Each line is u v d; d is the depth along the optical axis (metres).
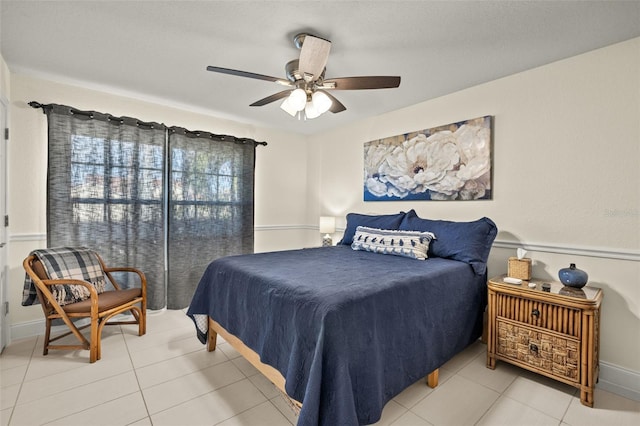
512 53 2.20
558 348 1.93
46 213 2.73
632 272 1.99
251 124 4.11
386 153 3.52
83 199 2.86
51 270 2.36
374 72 2.50
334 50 2.16
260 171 4.25
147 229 3.19
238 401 1.83
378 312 1.57
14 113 2.60
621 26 1.86
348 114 3.62
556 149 2.32
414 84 2.75
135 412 1.71
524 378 2.10
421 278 1.93
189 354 2.40
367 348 1.46
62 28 1.95
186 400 1.83
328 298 1.49
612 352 2.04
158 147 3.27
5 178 2.49
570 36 1.98
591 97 2.15
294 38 2.03
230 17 1.82
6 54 2.28
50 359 2.28
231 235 3.85
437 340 1.94
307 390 1.30
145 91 2.99
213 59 2.34
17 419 1.63
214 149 3.71
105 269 2.77
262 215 4.29
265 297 1.77
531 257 2.44
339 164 4.18
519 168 2.52
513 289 2.11
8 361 2.24
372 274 1.96
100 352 2.30
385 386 1.55
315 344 1.39
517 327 2.11
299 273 1.98
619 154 2.04
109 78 2.69
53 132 2.71
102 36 2.04
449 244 2.60
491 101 2.68
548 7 1.69
